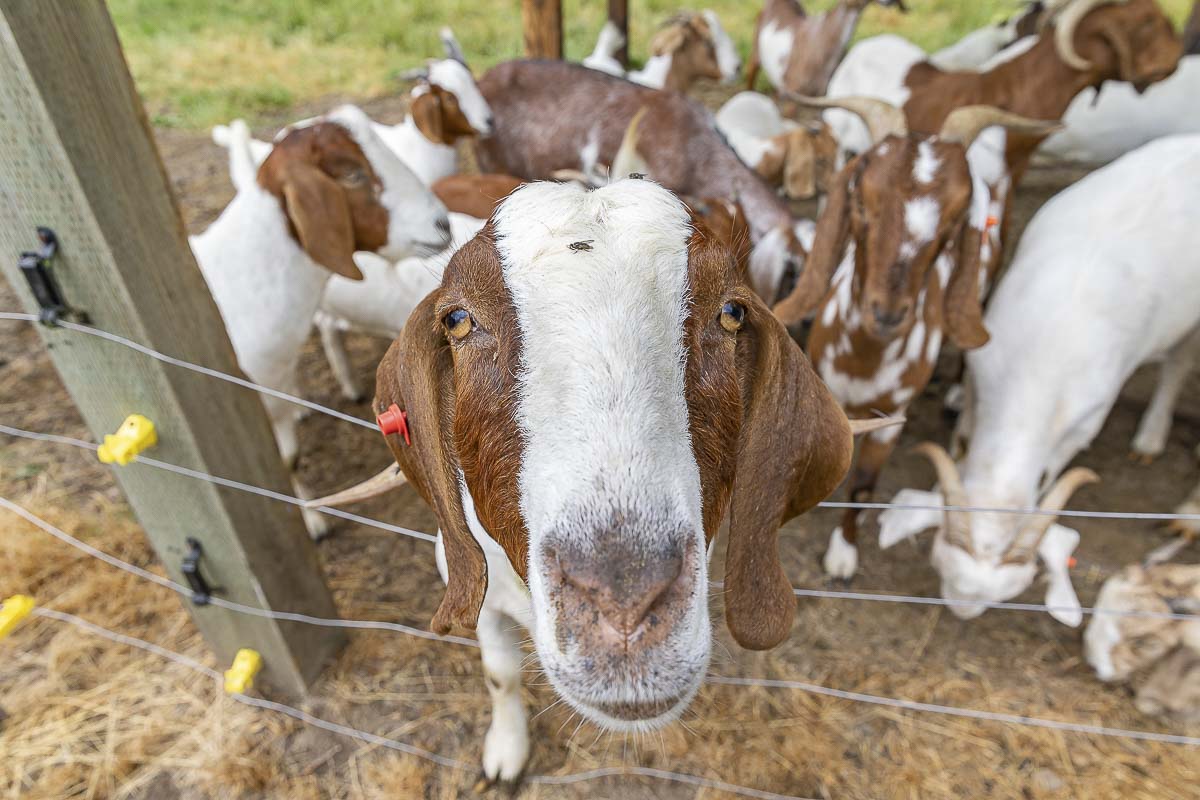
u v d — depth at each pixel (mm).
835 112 2170
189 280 620
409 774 801
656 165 1496
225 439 684
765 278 1289
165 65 2797
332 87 2695
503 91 1681
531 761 815
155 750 811
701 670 336
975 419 1032
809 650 949
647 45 3119
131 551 1005
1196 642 801
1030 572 821
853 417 1033
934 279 901
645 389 335
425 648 921
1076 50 1415
